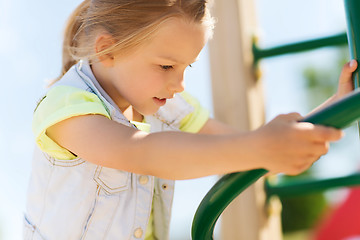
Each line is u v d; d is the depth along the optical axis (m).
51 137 0.84
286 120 0.57
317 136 0.51
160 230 0.99
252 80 1.47
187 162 0.60
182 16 0.86
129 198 0.91
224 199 0.64
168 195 0.99
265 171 0.61
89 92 0.86
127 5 0.90
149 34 0.86
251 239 1.39
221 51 1.47
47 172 0.91
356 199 4.03
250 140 0.54
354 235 4.00
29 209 0.93
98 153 0.72
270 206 1.44
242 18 1.48
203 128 1.19
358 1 0.72
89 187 0.88
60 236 0.88
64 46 1.07
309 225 6.33
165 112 1.13
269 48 1.46
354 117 0.52
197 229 0.67
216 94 1.46
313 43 1.42
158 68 0.88
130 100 0.92
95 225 0.88
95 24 0.95
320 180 1.41
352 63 0.73
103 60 0.92
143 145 0.66
